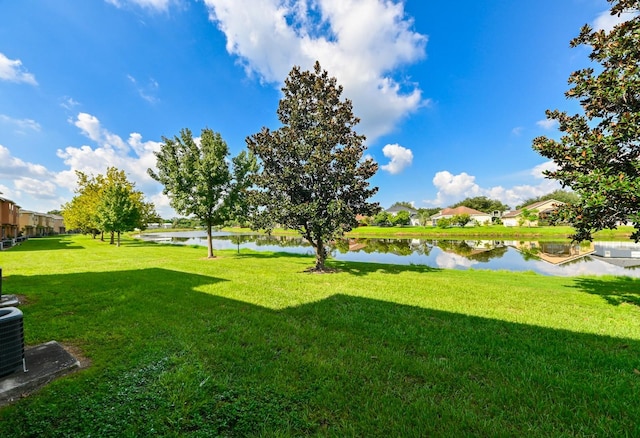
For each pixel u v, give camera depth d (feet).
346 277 31.76
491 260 60.85
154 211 114.52
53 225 206.08
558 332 14.79
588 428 7.59
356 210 34.96
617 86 17.12
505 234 158.61
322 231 32.91
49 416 7.90
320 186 33.35
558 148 19.15
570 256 67.36
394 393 9.34
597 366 11.14
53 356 11.09
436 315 17.83
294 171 33.71
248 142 35.73
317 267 36.78
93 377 9.96
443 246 97.35
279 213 33.78
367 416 8.14
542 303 20.79
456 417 8.06
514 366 11.07
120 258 50.78
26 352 11.43
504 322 16.43
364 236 160.86
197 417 7.91
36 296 21.48
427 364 11.18
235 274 32.81
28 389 9.09
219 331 14.69
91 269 36.19
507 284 28.99
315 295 22.82
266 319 16.60
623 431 7.47
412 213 279.08
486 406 8.67
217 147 51.03
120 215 81.15
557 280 32.12
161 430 7.40
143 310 18.16
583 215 18.06
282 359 11.63
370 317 17.34
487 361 11.43
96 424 7.56
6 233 106.42
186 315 17.25
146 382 9.66
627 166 17.35
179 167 52.44
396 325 15.88
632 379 10.10
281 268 38.63
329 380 10.02
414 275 34.14
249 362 11.31
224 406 8.44
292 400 8.88
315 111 35.76
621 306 20.07
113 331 14.40
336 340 13.69
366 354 12.12
